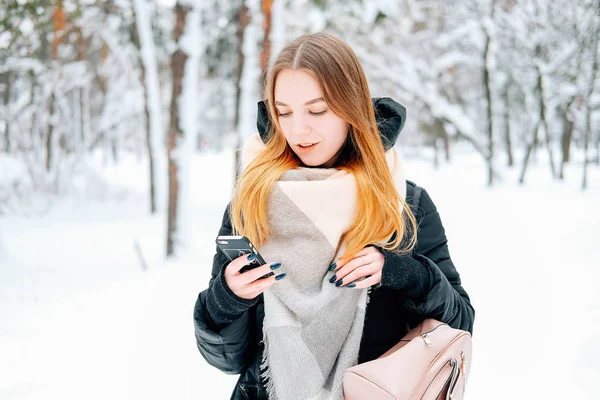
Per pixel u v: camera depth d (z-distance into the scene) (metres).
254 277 1.15
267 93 1.35
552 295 5.39
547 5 16.30
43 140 15.95
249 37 9.22
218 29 15.25
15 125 15.70
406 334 1.34
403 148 35.62
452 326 1.39
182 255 7.86
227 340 1.28
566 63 16.47
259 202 1.29
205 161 33.22
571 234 8.33
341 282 1.22
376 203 1.27
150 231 10.86
